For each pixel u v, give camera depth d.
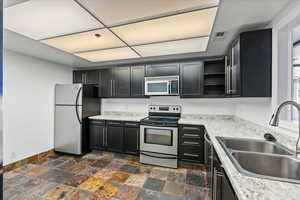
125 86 3.37
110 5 1.32
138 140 3.00
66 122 3.23
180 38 2.02
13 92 2.61
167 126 2.72
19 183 2.12
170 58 3.00
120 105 3.77
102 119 3.27
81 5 1.31
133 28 1.76
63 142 3.24
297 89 1.87
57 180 2.21
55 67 3.38
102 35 1.94
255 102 1.95
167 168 2.63
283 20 1.37
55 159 2.99
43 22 1.61
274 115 1.16
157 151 2.75
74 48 2.43
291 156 1.09
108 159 3.00
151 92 3.11
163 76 3.06
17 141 2.66
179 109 3.29
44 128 3.13
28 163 2.79
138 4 1.31
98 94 3.61
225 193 1.03
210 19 1.56
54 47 2.38
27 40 2.10
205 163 2.46
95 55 2.81
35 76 2.97
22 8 1.35
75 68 3.86
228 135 1.71
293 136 1.23
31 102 2.90
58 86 3.31
